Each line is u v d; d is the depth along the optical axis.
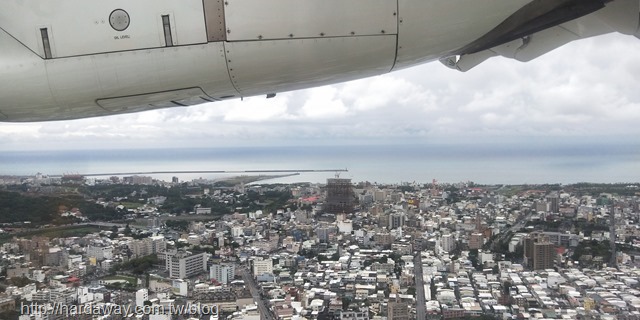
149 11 3.54
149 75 3.68
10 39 3.63
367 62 3.79
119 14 3.56
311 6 3.55
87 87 3.72
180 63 3.63
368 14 3.59
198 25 3.55
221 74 3.73
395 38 3.67
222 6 3.53
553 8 3.73
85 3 3.57
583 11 3.78
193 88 3.84
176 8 3.53
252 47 3.60
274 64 3.69
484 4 3.66
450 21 3.68
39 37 3.61
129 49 3.60
